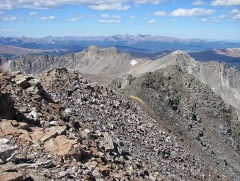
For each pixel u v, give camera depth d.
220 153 85.69
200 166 46.44
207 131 96.19
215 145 89.69
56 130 20.66
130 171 24.16
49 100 28.94
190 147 63.78
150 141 38.81
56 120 23.23
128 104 46.22
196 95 108.62
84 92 38.84
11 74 27.56
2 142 16.36
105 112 37.25
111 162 23.12
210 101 108.94
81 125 27.22
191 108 93.88
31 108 23.22
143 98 88.56
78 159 18.48
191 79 113.19
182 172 38.75
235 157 93.19
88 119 31.58
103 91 43.34
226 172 75.25
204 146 83.00
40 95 27.75
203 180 42.72
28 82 27.48
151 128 43.69
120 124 37.25
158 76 99.69
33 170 15.56
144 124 43.03
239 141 106.44
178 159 41.47
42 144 18.41
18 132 18.58
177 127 83.44
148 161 32.19
